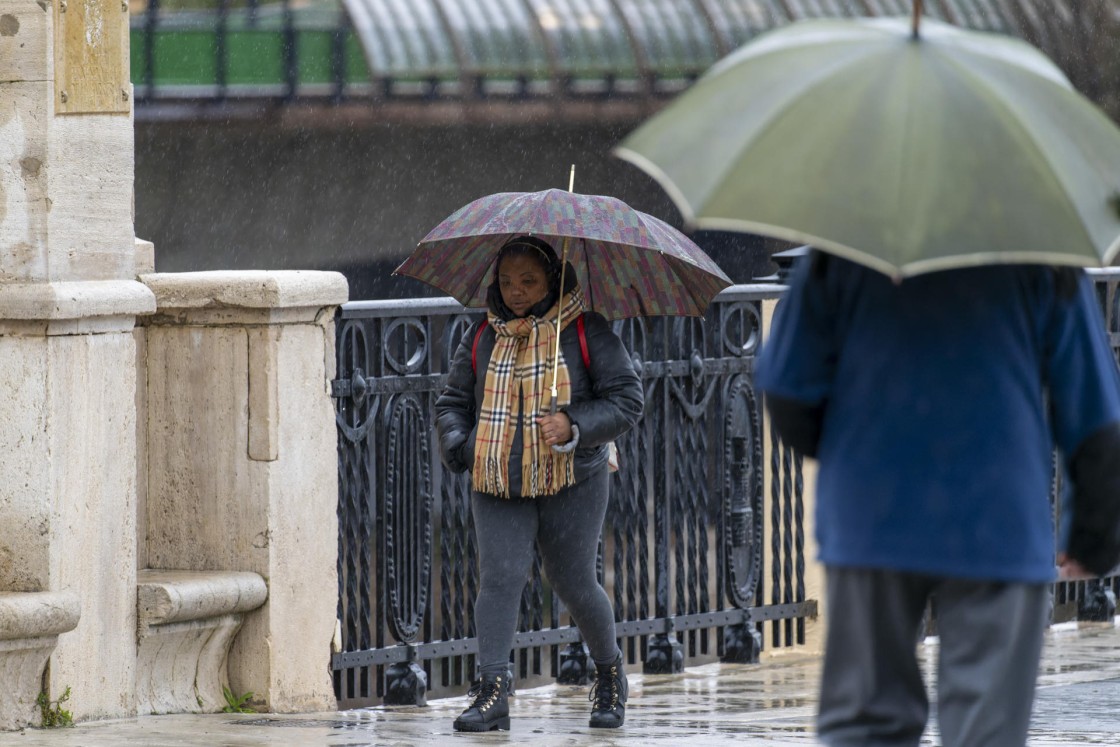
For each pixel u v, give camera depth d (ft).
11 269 56.44
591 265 59.31
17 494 56.44
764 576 80.38
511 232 55.52
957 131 31.50
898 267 30.40
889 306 33.09
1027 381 32.99
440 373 67.82
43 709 56.49
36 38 56.03
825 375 33.91
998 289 32.94
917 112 31.65
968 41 33.50
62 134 56.54
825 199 30.99
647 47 307.37
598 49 304.09
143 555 63.77
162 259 271.69
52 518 56.29
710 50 310.65
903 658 33.91
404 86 287.89
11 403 56.34
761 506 79.77
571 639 72.74
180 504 63.31
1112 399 33.40
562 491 56.75
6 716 55.52
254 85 279.69
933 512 32.45
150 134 272.51
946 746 33.22
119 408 58.80
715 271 57.47
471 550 69.87
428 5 294.25
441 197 291.58
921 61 32.45
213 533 63.00
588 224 55.57
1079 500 33.76
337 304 63.77
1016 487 32.50
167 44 276.21
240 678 63.00
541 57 299.17
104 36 57.82
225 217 275.18
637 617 75.15
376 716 62.08
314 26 282.97
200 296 62.13
